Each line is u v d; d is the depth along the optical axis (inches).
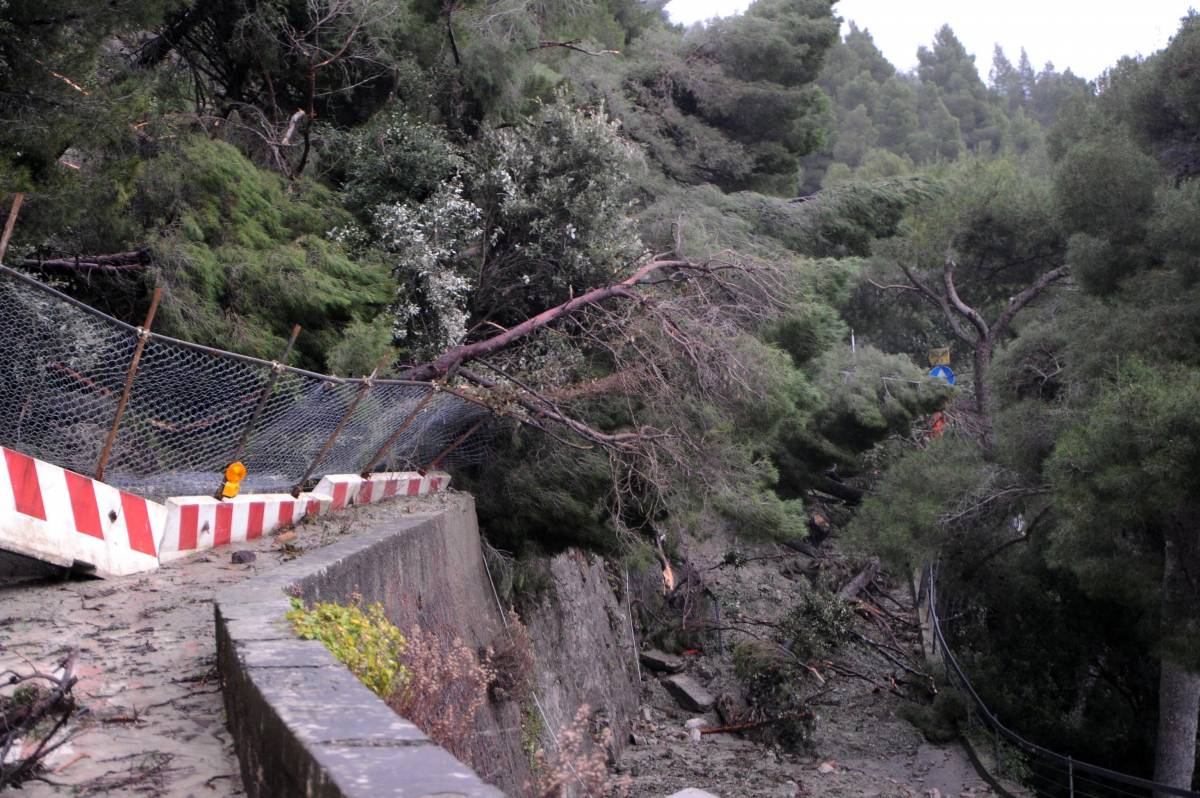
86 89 351.3
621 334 512.4
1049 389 876.6
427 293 501.0
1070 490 566.6
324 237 499.8
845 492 1099.9
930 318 1595.7
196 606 241.4
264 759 135.3
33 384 259.1
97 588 255.6
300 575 227.9
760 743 771.4
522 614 592.4
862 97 3836.1
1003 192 1061.1
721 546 1051.9
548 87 699.4
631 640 877.8
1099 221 682.2
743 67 1069.8
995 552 812.0
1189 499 561.0
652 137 926.4
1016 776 710.5
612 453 490.6
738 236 721.0
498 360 521.7
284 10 562.6
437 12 652.1
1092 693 812.6
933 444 854.5
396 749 115.8
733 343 522.6
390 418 398.0
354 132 589.3
